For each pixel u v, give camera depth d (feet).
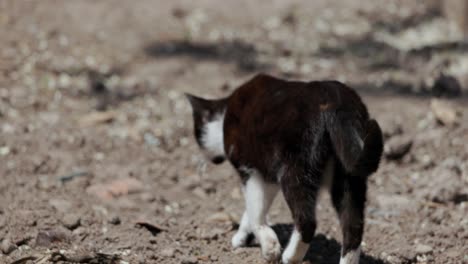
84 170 30.91
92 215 26.61
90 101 37.91
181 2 48.93
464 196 28.40
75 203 27.66
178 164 32.53
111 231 25.30
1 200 27.40
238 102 23.91
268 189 23.26
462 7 45.37
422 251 24.72
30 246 23.98
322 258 24.66
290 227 26.71
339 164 21.43
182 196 29.66
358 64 41.91
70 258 22.52
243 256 24.38
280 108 22.07
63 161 31.60
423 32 45.73
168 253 23.89
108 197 28.68
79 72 40.42
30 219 25.40
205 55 42.86
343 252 21.36
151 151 33.47
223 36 45.32
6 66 40.19
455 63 40.78
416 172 31.17
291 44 44.57
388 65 41.52
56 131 34.40
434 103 35.37
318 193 21.71
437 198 28.48
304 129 21.36
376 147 19.93
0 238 24.18
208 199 29.50
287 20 47.37
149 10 47.55
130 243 24.35
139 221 25.81
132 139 34.27
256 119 22.70
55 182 29.48
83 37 44.01
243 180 23.73
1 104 36.65
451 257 24.58
